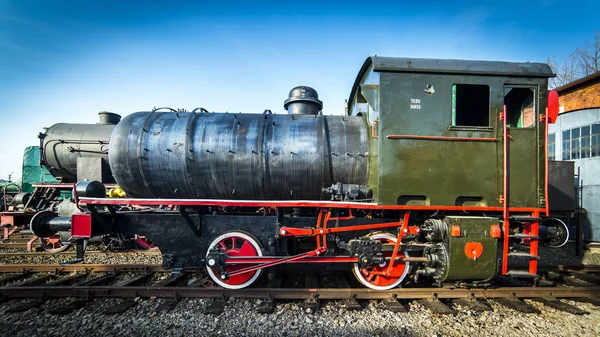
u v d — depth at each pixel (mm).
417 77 4199
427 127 4148
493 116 4195
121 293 4250
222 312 3844
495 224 4000
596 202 9617
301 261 4246
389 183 4062
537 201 4156
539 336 3383
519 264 5977
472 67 4223
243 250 4398
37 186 8172
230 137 4539
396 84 4180
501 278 5125
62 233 6680
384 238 4324
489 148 4160
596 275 5465
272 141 4508
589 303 4312
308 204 4133
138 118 4859
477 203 4207
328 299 4215
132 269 5445
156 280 5109
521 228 4496
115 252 7109
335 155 4469
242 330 3420
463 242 3939
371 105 4332
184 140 4527
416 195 4105
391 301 4098
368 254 4062
